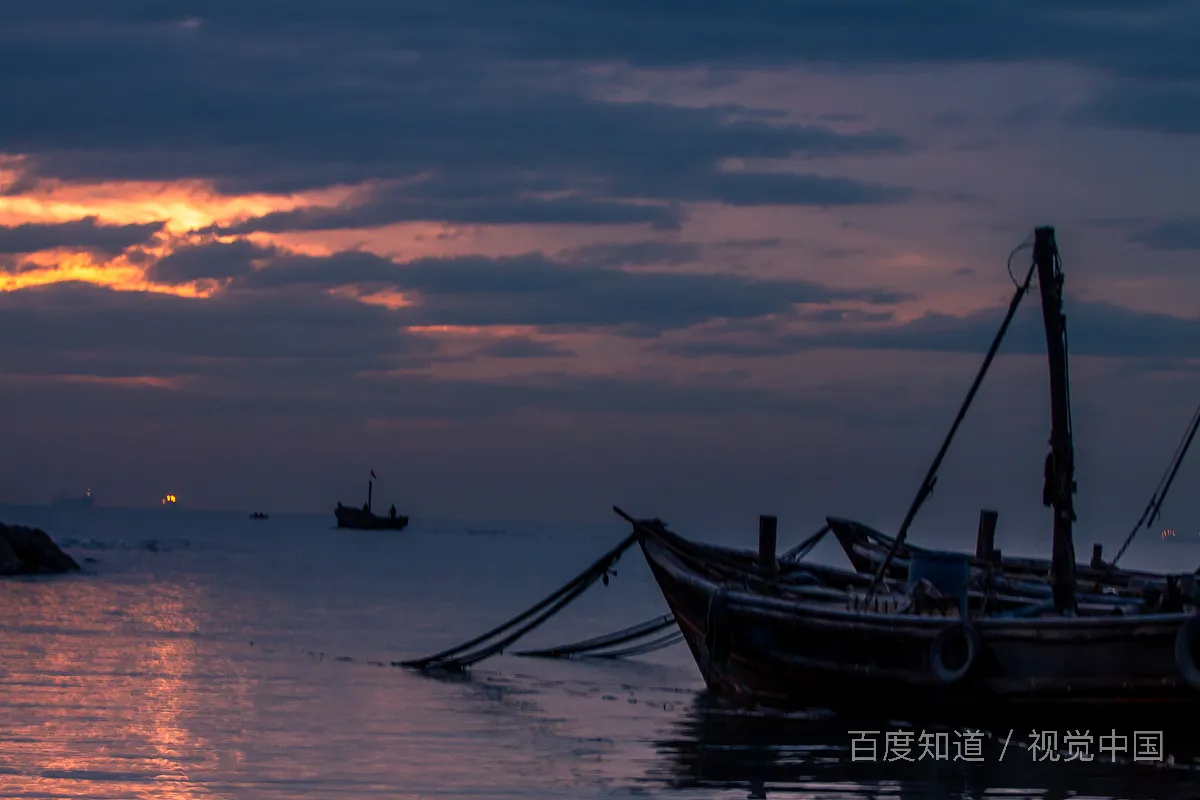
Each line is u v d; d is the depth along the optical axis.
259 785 19.61
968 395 27.22
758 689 28.64
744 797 19.27
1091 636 22.92
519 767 21.28
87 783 19.48
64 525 198.38
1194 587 24.69
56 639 38.50
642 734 24.62
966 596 25.67
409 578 83.75
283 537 179.88
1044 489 26.44
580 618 56.72
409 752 22.47
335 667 34.62
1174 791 19.84
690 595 30.62
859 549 38.97
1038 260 26.33
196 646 38.28
